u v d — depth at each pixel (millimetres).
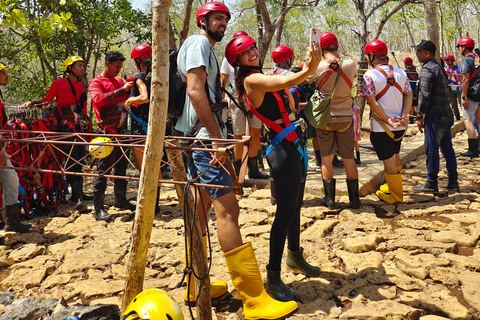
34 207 5832
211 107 3057
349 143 5094
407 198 5543
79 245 4656
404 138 9211
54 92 5891
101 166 5441
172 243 4535
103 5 10023
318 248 4281
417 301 3225
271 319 2980
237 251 2988
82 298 3621
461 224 4629
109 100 5379
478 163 7281
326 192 5250
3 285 3895
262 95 3184
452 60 11664
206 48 2926
